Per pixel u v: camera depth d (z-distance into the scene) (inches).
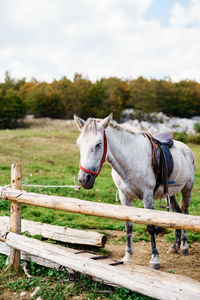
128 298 104.8
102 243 156.4
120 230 211.0
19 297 111.3
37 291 113.1
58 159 597.9
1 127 1625.2
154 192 144.7
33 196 124.6
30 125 1683.1
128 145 132.3
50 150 706.8
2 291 115.6
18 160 541.6
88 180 111.7
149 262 148.3
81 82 2454.5
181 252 166.4
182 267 145.6
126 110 2362.2
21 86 2881.4
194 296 82.4
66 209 111.7
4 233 136.4
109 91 2332.7
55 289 114.0
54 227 167.0
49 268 128.4
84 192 322.0
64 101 2212.1
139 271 105.5
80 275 119.6
